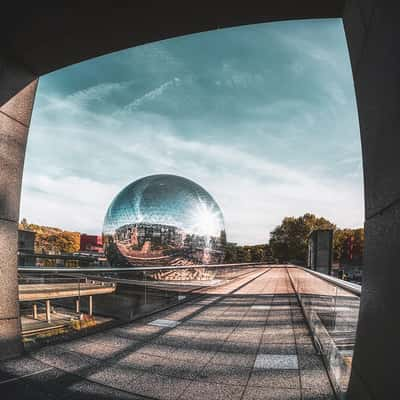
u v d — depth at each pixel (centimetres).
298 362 418
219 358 433
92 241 6662
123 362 412
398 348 149
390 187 170
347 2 268
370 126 211
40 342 488
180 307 854
